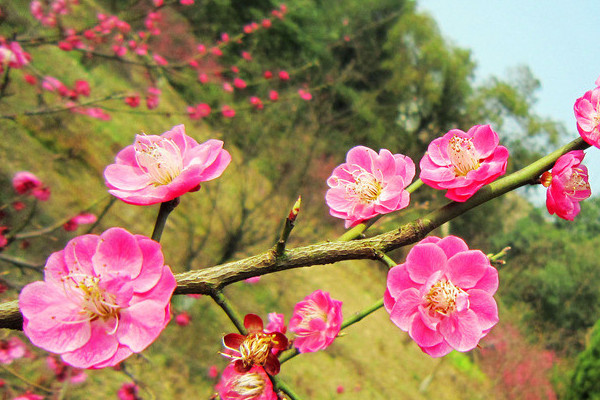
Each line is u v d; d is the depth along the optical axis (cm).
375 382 1110
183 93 1216
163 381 620
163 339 703
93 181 884
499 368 1530
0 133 747
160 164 98
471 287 96
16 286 309
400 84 2158
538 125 2536
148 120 1047
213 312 854
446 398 1289
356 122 1703
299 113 1016
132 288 80
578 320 1956
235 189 945
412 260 95
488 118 2511
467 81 2431
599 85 107
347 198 116
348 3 2077
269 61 1385
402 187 111
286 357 124
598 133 103
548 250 2102
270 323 132
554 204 104
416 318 94
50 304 83
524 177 105
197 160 97
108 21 555
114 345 81
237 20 1520
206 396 657
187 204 933
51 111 418
